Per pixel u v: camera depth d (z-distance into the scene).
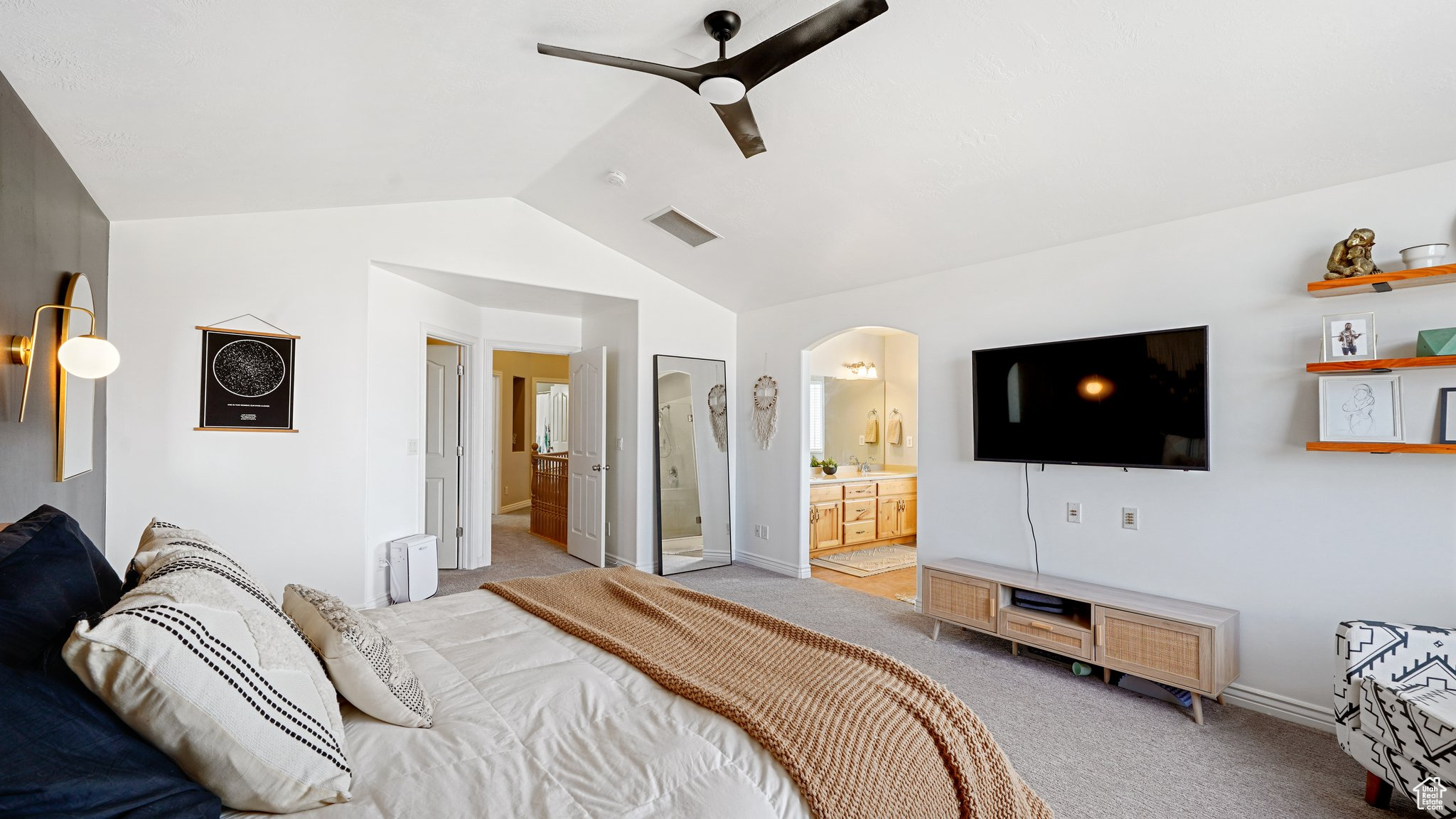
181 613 0.98
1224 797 2.19
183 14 1.93
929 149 3.09
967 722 1.49
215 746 0.98
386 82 2.62
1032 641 3.31
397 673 1.39
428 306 4.84
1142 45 2.29
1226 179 2.80
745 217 4.18
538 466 7.07
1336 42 2.12
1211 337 3.02
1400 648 2.19
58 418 2.55
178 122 2.54
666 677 1.57
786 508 5.44
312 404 3.89
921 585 4.26
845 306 4.89
